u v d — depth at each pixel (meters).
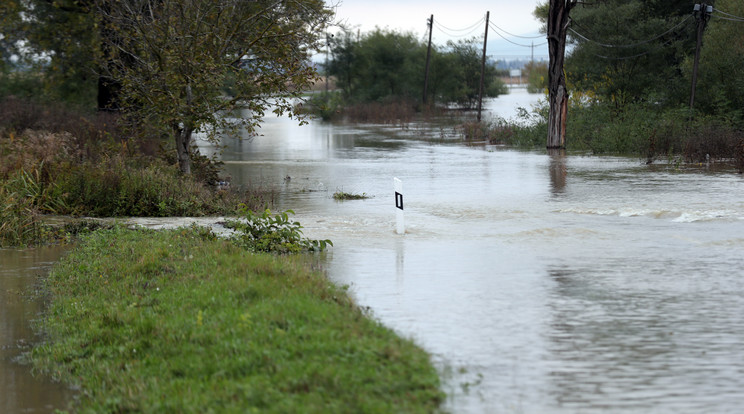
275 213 24.52
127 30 31.19
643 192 28.78
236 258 15.80
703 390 8.80
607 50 72.88
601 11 73.75
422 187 31.88
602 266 16.08
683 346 10.51
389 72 126.44
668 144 46.56
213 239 18.95
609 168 39.09
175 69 28.47
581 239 19.47
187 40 28.70
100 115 44.50
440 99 125.31
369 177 36.44
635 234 20.12
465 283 14.45
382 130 83.06
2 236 20.20
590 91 68.56
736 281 14.64
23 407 9.20
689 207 24.61
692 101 55.56
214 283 13.39
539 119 67.25
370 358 9.10
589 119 58.66
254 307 11.46
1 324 12.73
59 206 24.50
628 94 67.56
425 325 11.48
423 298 13.24
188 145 32.09
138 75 29.58
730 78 59.00
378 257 17.27
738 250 17.88
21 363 10.84
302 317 10.80
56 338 11.83
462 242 19.19
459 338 10.80
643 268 15.88
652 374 9.34
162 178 26.16
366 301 13.02
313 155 51.03
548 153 50.81
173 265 15.54
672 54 74.38
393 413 7.71
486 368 9.51
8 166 25.94
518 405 8.29
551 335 10.99
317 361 8.98
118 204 24.66
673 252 17.67
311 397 7.96
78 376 10.10
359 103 117.56
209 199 26.00
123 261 16.38
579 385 8.94
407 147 58.25
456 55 127.44
